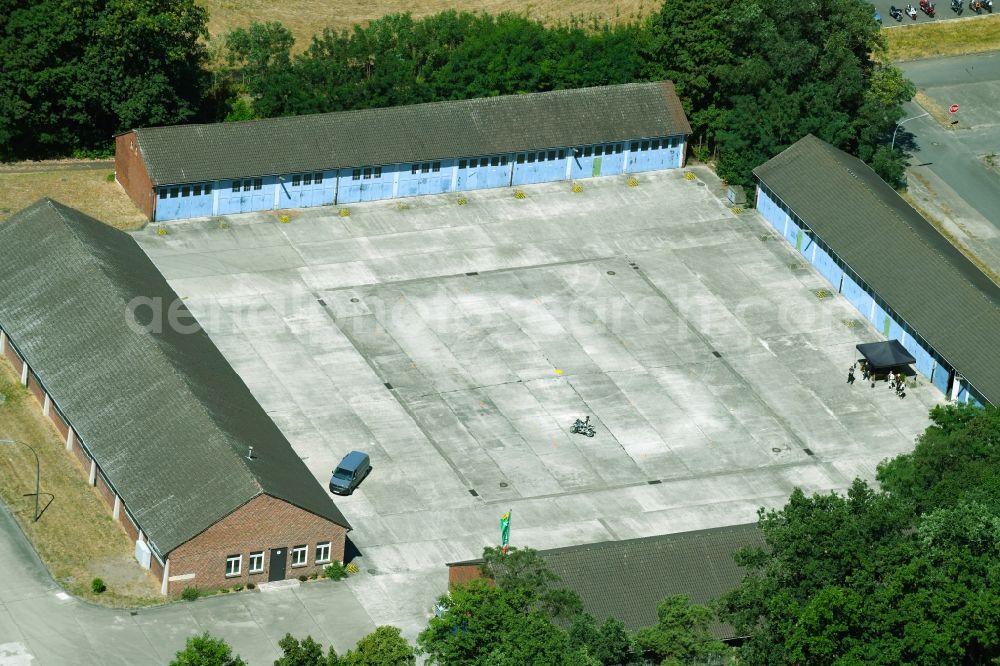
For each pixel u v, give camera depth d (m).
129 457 113.56
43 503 115.12
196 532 107.06
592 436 127.56
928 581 92.69
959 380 135.12
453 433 126.56
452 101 159.25
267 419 121.00
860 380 137.38
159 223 148.12
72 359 122.00
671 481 123.75
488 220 153.88
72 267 129.25
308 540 110.75
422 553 114.56
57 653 102.50
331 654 89.12
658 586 104.81
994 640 90.38
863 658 89.44
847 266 146.75
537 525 117.94
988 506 101.25
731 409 132.12
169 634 104.88
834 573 93.75
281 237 148.00
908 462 111.00
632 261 149.75
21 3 158.50
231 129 150.75
